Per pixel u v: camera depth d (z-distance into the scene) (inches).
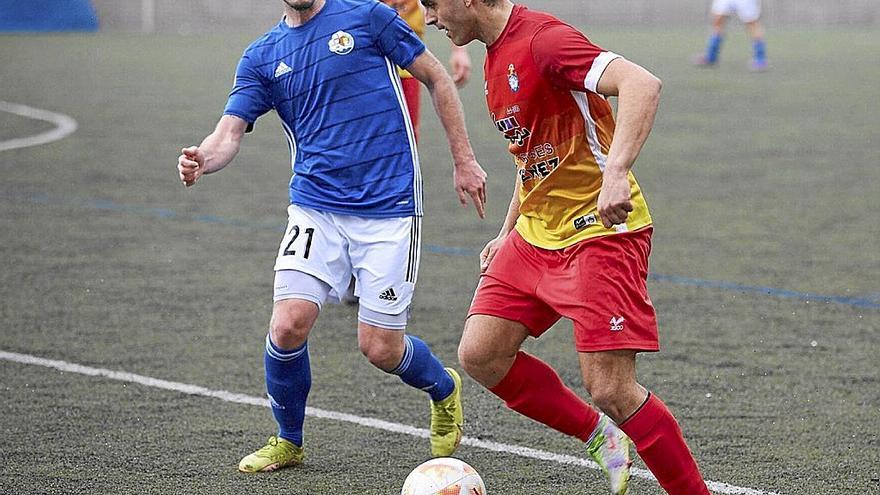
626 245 369.4
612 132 375.2
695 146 1339.8
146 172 1150.3
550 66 359.9
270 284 737.0
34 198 1016.2
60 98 1718.8
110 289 720.3
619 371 368.2
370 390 535.5
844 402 517.7
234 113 429.1
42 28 2960.1
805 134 1425.9
